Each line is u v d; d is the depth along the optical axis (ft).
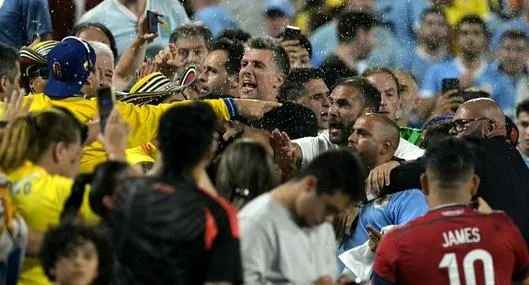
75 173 69.36
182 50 106.63
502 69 136.05
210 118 60.03
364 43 130.31
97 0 122.21
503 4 142.41
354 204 82.99
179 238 58.08
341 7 135.44
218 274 58.34
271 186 67.82
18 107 76.28
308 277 63.46
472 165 67.00
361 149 83.66
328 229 65.87
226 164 67.92
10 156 67.87
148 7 122.11
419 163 79.10
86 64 80.74
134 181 59.72
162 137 59.57
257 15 132.46
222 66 96.58
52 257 59.82
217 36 116.37
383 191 79.77
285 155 83.61
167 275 58.29
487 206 71.72
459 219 66.13
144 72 98.43
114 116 66.59
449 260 65.62
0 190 65.10
